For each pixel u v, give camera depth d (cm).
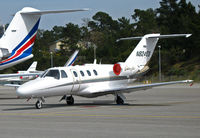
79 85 2916
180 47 10506
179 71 9194
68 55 13562
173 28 11106
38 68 10769
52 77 2738
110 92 3033
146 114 2230
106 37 15362
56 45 16825
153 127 1691
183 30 10600
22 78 7825
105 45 12600
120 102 3089
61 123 1859
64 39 14338
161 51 10525
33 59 10788
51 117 2128
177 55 10312
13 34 3788
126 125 1762
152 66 10225
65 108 2730
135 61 3409
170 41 10869
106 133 1541
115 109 2595
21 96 2542
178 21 11181
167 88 6319
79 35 15512
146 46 3459
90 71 3053
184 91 5162
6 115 2269
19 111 2528
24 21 3816
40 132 1582
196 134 1498
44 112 2436
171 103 3100
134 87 2919
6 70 10662
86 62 11662
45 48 15412
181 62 10094
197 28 10181
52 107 2836
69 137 1459
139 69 3434
